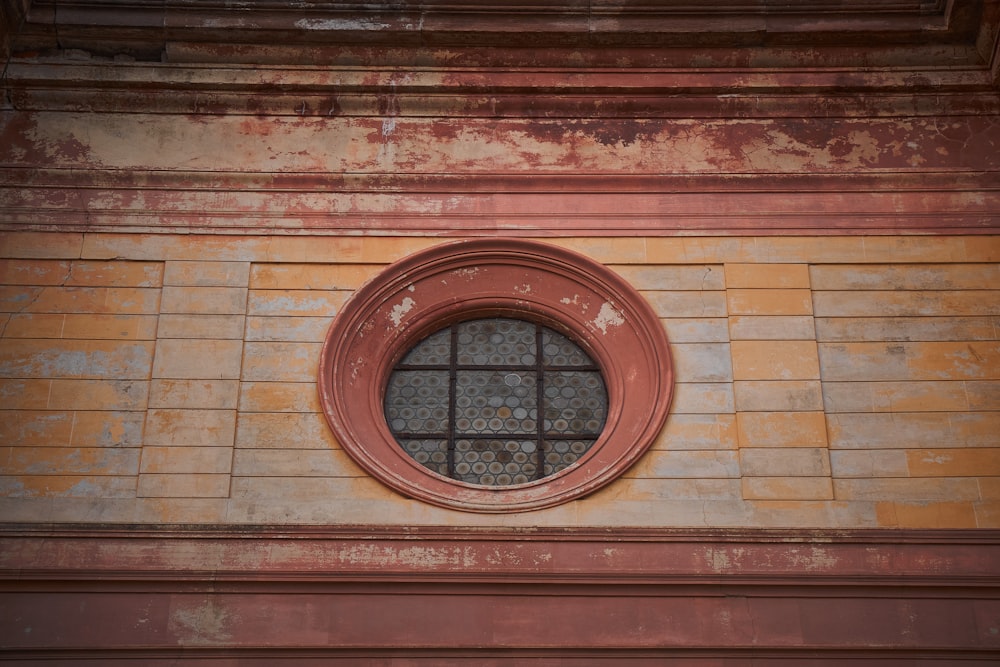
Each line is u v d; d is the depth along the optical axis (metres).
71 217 13.61
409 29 14.06
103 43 14.21
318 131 14.12
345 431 12.67
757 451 12.64
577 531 12.15
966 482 12.52
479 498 12.48
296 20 14.08
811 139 14.16
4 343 12.98
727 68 14.20
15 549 11.92
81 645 11.59
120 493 12.34
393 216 13.77
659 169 14.01
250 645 11.65
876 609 11.89
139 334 13.12
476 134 14.17
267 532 12.09
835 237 13.71
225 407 12.76
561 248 13.58
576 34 14.10
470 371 13.51
